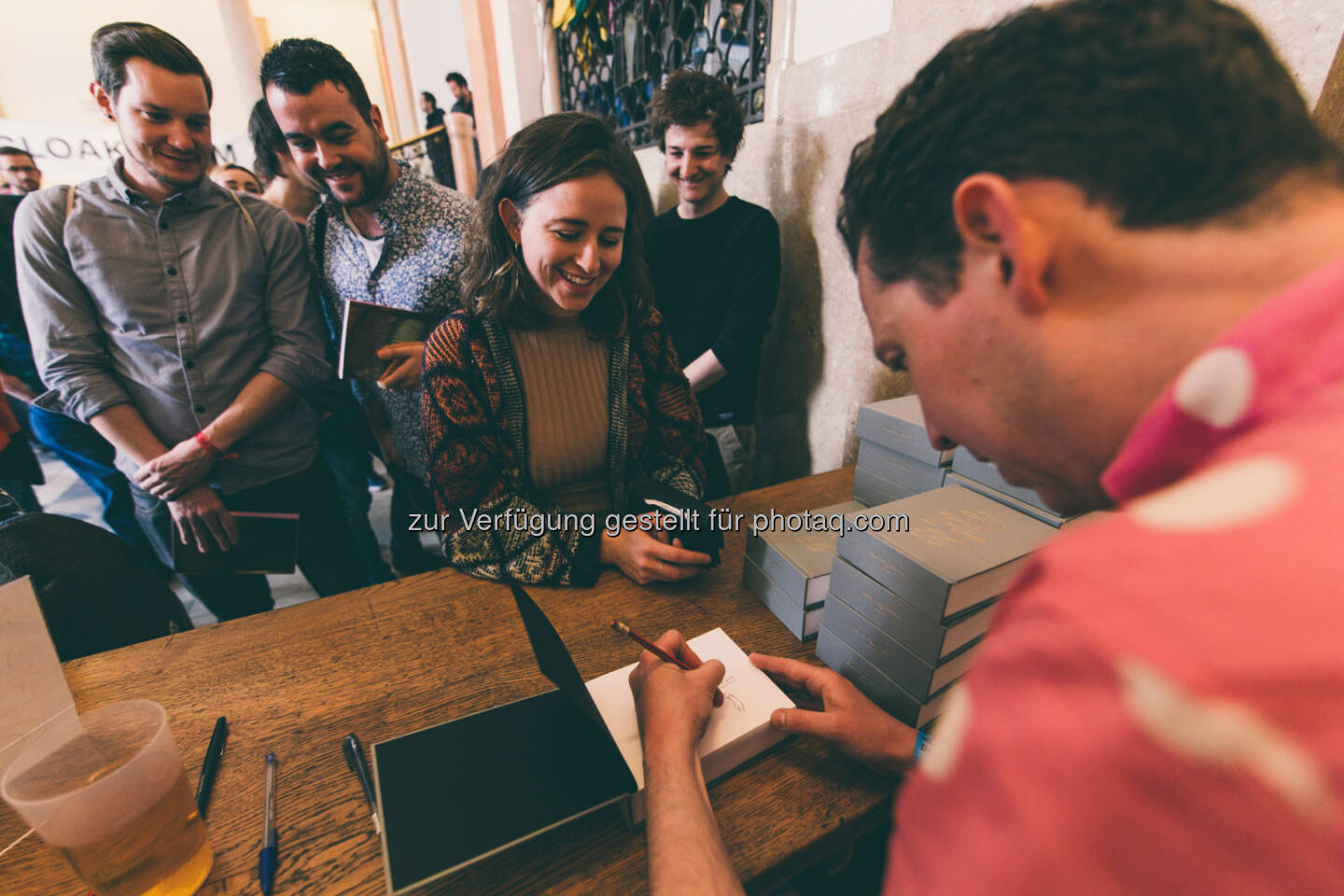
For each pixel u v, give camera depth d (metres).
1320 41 0.69
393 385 1.23
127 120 1.10
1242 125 0.19
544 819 0.48
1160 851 0.14
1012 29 0.24
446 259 1.37
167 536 1.44
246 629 0.78
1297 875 0.12
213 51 5.21
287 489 1.46
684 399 1.17
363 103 1.28
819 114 1.44
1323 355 0.17
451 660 0.72
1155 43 0.20
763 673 0.64
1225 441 0.19
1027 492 0.67
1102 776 0.14
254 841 0.51
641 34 2.35
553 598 0.84
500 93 3.53
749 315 1.58
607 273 0.92
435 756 0.54
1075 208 0.21
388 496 3.00
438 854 0.45
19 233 1.14
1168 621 0.14
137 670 0.71
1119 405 0.23
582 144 0.82
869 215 0.29
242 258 1.30
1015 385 0.26
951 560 0.55
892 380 1.40
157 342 1.24
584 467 1.11
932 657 0.54
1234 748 0.13
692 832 0.38
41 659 0.55
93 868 0.42
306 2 6.43
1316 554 0.13
